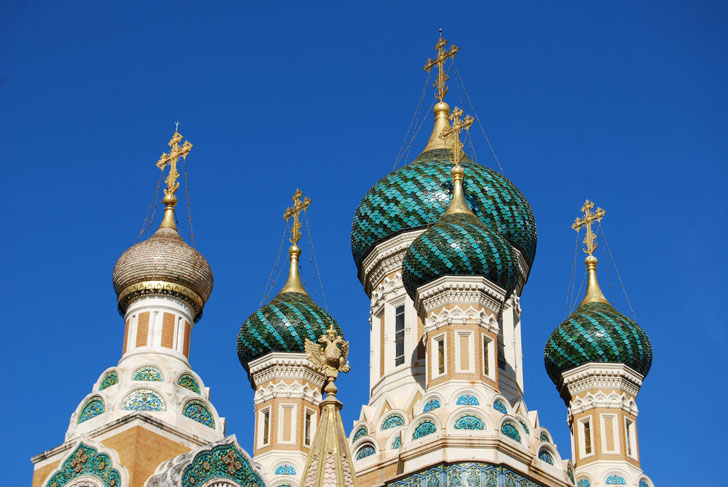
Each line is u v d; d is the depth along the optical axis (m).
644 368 52.50
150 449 39.06
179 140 47.59
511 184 54.16
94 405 41.06
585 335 52.00
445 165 53.50
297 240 55.16
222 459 38.41
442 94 57.84
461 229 46.88
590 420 51.00
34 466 40.81
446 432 43.28
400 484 43.72
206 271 44.81
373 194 54.00
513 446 43.72
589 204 57.91
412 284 47.53
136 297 43.75
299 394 49.97
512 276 47.19
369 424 47.53
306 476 32.88
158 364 42.00
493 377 45.31
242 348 51.56
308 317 51.34
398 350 50.94
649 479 50.19
